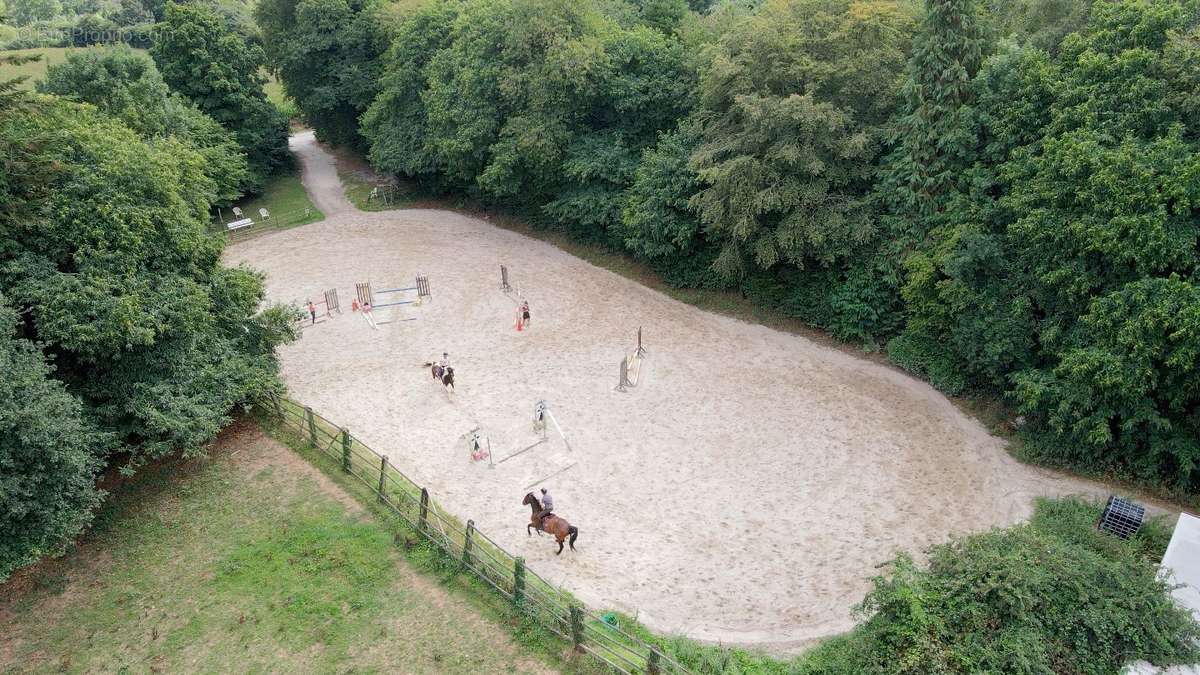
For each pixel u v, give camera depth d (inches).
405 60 2196.1
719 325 1566.2
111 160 961.5
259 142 2404.0
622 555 916.6
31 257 866.8
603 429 1197.1
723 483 1063.6
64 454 743.1
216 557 842.8
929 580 673.6
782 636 786.2
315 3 2455.7
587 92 1718.8
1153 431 960.9
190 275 1054.4
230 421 1006.4
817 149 1375.5
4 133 876.0
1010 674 590.6
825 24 1353.3
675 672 680.4
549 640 731.4
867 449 1136.2
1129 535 896.3
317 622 754.2
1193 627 624.7
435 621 757.3
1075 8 1151.6
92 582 802.2
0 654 710.5
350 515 916.6
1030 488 1032.8
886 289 1362.0
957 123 1212.5
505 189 1891.0
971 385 1259.8
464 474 1076.5
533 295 1716.3
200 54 2231.8
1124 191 932.6
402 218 2252.7
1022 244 1091.9
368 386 1323.8
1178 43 960.3
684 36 1811.0
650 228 1593.3
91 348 845.8
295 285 1765.5
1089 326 978.7
